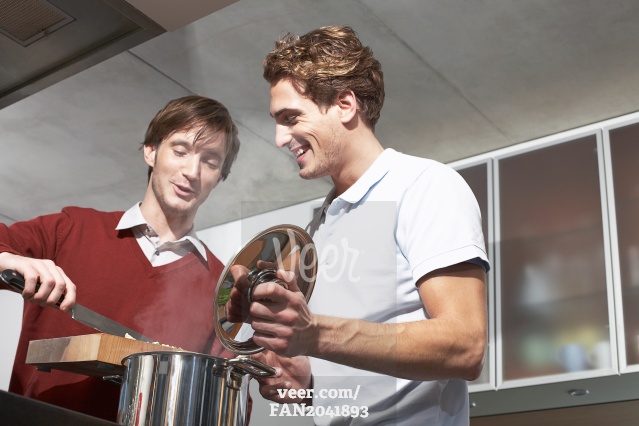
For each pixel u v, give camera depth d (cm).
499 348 308
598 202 308
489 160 339
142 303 149
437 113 324
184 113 164
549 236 314
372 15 276
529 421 338
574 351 292
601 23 271
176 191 162
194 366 85
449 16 273
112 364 107
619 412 311
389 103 320
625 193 302
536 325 304
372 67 128
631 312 286
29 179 389
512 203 328
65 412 67
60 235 151
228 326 94
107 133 350
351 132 124
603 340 288
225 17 281
